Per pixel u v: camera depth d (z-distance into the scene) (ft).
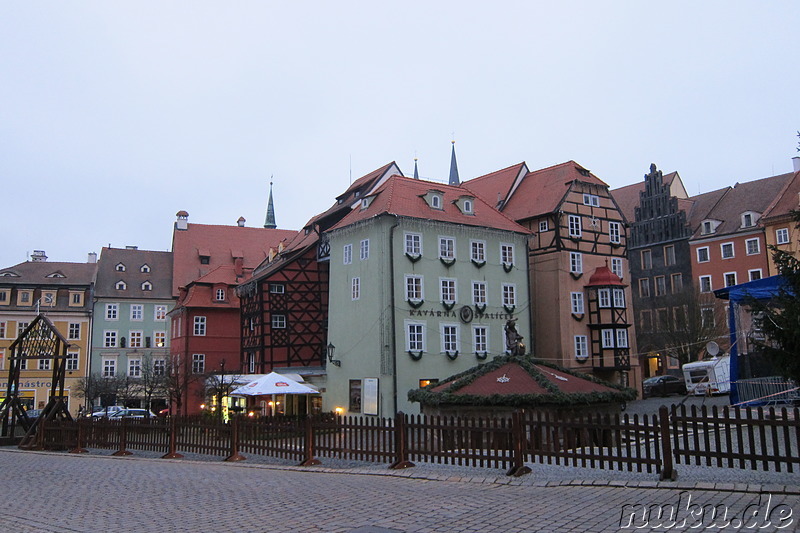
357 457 56.18
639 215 226.38
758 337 85.76
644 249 223.10
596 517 31.60
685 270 211.00
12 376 109.70
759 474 42.55
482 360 135.64
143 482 49.78
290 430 62.69
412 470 50.62
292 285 150.71
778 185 202.69
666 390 165.48
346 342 133.80
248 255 247.91
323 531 30.60
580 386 74.79
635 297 222.69
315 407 140.56
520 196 166.91
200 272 239.30
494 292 141.49
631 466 43.14
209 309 190.49
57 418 100.83
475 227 139.85
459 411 74.23
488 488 41.24
